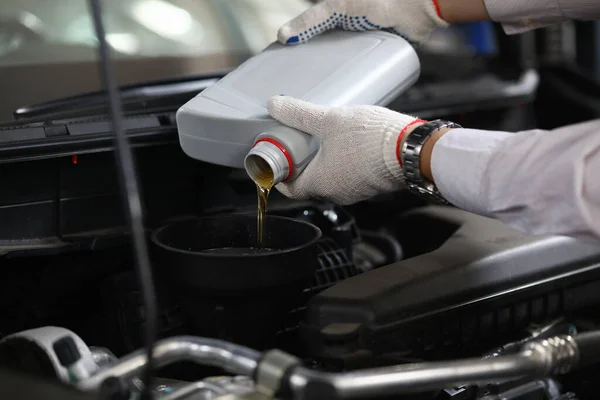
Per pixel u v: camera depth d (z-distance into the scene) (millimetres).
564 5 1043
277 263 806
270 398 668
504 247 955
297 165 905
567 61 2012
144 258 615
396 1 1084
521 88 1465
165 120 1045
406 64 1062
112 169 1006
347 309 811
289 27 1078
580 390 1047
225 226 945
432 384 645
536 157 749
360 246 1229
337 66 1021
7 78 1133
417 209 1226
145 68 1250
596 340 764
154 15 1348
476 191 791
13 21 1219
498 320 930
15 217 950
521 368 695
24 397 691
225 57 1337
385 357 810
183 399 678
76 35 1255
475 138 812
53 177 964
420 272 877
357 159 896
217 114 923
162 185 1057
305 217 1113
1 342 781
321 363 832
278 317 868
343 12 1078
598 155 717
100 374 678
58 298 963
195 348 661
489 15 1084
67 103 1075
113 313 934
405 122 884
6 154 893
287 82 1001
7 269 940
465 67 1593
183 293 853
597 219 721
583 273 992
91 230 1004
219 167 1096
